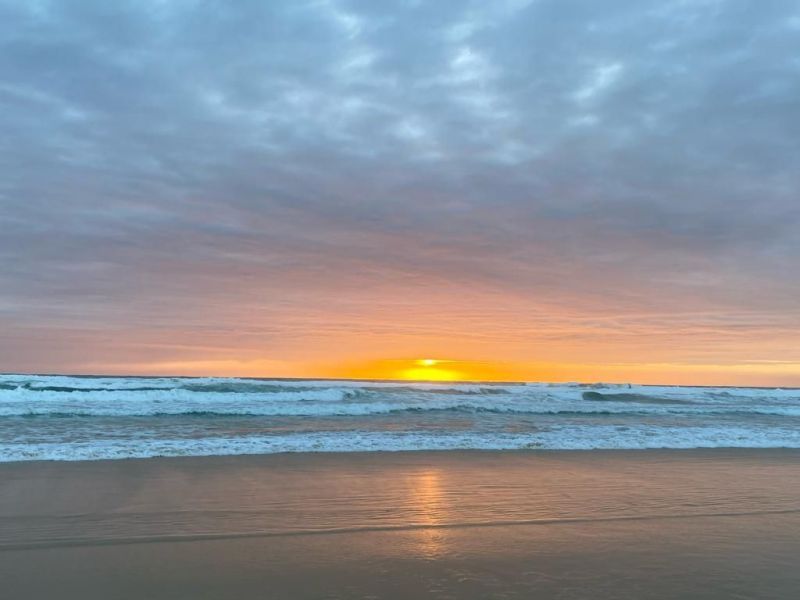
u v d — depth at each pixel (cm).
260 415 1789
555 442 1219
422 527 586
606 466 970
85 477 799
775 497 760
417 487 778
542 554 505
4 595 404
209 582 434
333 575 450
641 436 1343
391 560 485
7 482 756
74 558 482
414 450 1101
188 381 2605
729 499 742
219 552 501
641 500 725
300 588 424
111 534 548
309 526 584
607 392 2948
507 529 582
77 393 2002
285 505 668
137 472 843
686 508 689
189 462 934
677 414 2148
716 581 448
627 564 482
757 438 1363
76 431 1304
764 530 597
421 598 407
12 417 1608
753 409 2366
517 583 436
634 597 412
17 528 561
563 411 2122
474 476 861
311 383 3144
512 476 866
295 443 1132
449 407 2084
